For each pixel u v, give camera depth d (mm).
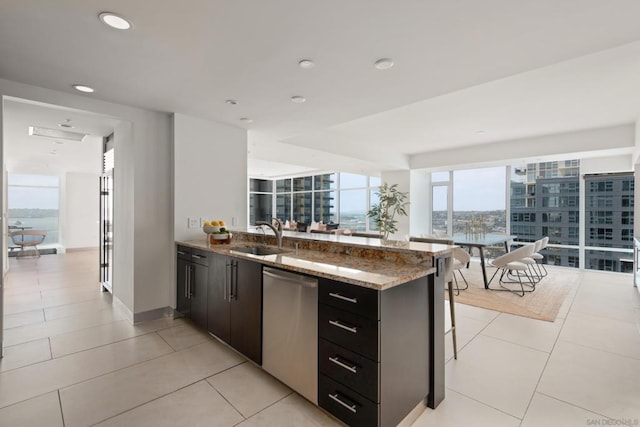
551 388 2141
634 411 1892
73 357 2549
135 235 3258
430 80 2512
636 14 1637
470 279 5535
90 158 6488
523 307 3883
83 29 1798
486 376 2297
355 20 1718
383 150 7043
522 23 1731
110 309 3729
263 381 2223
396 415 1663
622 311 3727
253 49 2037
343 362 1702
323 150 5762
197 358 2551
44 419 1805
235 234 3641
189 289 3186
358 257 2379
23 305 3873
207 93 2818
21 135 4469
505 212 7230
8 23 1730
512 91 3617
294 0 1546
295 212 12227
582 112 4367
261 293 2264
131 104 3125
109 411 1884
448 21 1720
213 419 1821
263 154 6238
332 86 2641
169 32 1836
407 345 1746
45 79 2502
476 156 6617
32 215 8852
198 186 3586
